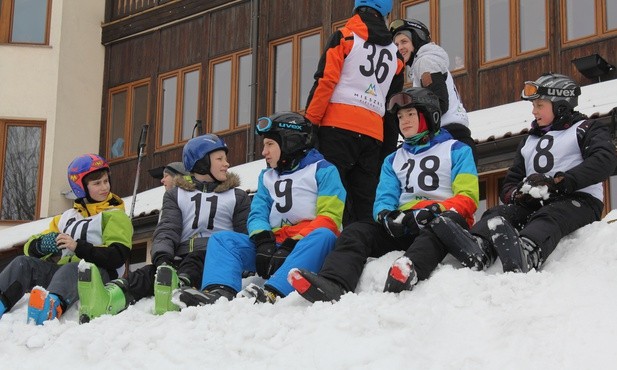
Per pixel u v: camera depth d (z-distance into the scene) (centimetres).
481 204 1551
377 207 826
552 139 810
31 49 2348
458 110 930
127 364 702
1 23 2361
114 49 2359
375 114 949
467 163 814
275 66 2075
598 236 740
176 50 2245
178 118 2212
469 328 650
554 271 718
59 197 2291
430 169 823
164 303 793
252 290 771
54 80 2331
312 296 739
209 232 920
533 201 791
